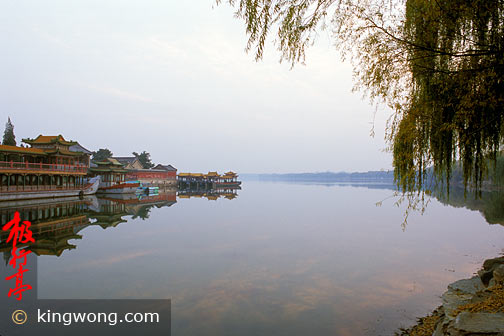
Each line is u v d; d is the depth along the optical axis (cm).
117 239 1681
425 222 2312
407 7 469
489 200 3428
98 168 5478
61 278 1012
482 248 1475
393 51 469
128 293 884
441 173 574
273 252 1398
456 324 412
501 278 638
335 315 739
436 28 437
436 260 1258
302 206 3641
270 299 842
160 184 8438
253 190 8112
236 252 1397
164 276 1044
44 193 3584
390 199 4572
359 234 1856
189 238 1723
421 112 539
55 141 4050
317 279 1018
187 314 747
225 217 2642
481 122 493
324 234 1855
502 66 402
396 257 1310
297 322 703
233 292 896
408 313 744
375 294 877
